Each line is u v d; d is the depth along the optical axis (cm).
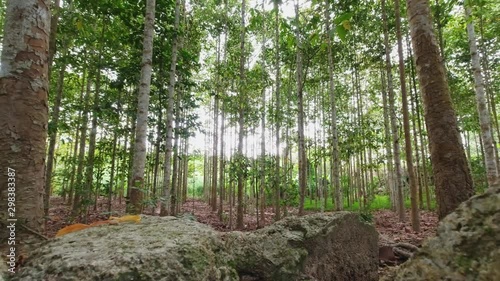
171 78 713
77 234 174
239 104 873
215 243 184
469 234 126
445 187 279
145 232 177
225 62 1067
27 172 224
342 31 187
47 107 250
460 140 287
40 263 138
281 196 929
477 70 737
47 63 252
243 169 811
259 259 264
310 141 1299
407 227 729
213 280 155
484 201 132
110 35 700
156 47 710
